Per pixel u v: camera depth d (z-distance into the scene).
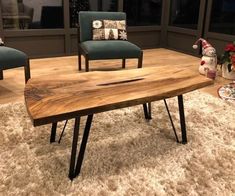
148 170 1.64
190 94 2.80
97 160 1.71
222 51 4.23
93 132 2.04
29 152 1.76
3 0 3.81
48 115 1.29
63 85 1.68
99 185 1.50
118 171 1.62
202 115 2.35
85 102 1.44
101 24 3.45
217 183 1.53
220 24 4.24
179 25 5.00
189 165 1.68
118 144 1.90
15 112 2.30
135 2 4.88
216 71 3.35
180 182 1.53
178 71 2.06
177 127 2.14
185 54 4.79
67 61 4.09
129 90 1.65
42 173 1.57
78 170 1.57
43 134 1.98
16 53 2.61
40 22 4.23
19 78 3.25
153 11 5.12
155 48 5.30
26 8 4.05
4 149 1.78
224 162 1.71
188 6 4.71
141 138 1.98
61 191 1.45
